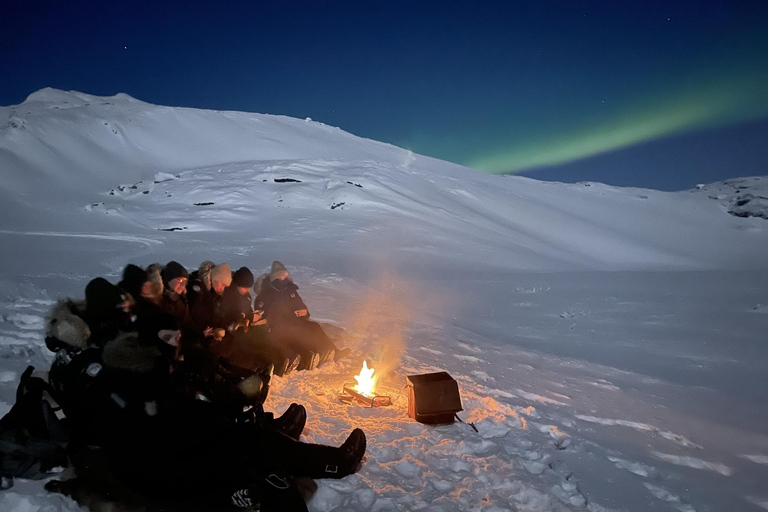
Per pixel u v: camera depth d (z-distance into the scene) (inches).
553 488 159.9
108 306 139.9
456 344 370.0
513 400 244.7
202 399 152.3
